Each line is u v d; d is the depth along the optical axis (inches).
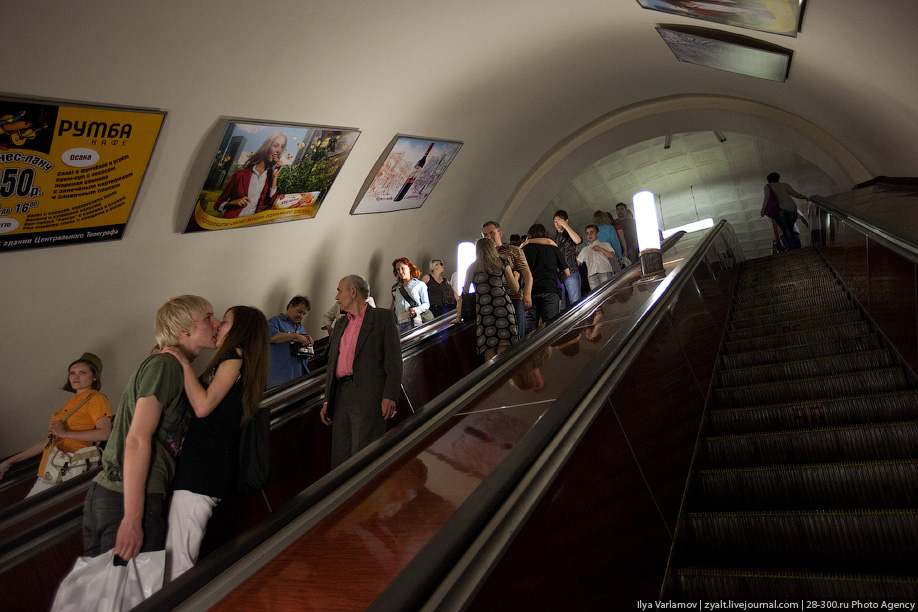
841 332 189.3
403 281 316.2
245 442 106.3
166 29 192.2
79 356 240.7
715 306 228.1
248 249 296.4
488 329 195.8
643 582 78.7
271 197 286.5
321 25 234.5
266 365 112.1
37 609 102.8
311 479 161.3
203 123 232.1
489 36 310.2
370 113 304.2
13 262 205.5
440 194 424.5
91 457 158.1
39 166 193.5
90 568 84.3
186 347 107.0
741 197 683.4
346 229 355.6
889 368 147.3
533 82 388.8
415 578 48.7
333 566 67.7
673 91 475.2
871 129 344.8
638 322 124.1
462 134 392.2
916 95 243.6
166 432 96.7
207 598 68.4
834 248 282.8
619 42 366.0
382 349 147.8
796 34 254.7
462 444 91.3
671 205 695.7
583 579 65.0
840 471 108.2
